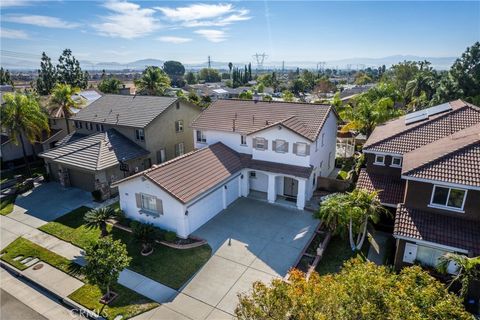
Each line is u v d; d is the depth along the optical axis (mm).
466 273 14562
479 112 25203
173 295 16641
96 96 47500
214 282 17516
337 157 38562
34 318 15703
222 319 15062
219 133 29750
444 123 24859
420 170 17703
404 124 27859
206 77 196250
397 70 86375
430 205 17875
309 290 10188
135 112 34469
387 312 9086
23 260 20125
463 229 16828
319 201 26594
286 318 9656
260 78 158750
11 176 34312
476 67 50250
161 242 21125
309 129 26484
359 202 19422
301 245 20750
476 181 16312
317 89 124812
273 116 29359
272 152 26750
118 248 16172
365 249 20344
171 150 35969
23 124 32031
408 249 17609
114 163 28562
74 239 22172
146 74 57125
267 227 22922
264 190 28766
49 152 31156
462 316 9453
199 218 22891
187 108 37406
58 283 17969
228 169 25969
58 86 38688
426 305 9719
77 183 30609
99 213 22359
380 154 23938
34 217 25469
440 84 55406
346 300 9430
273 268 18594
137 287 17266
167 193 20891
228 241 21250
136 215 23469
